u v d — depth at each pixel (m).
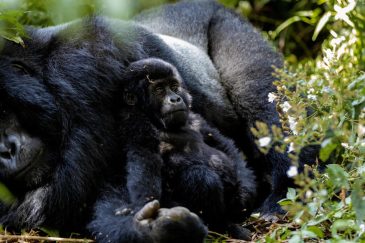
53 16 13.58
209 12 14.82
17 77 10.09
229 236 10.19
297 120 9.43
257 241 9.55
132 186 9.54
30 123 10.07
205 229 8.65
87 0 11.56
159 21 14.71
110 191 10.05
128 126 10.31
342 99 9.38
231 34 13.86
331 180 8.49
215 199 9.95
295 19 16.50
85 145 10.08
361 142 8.93
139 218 8.63
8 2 10.26
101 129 10.29
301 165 11.65
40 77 10.45
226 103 12.80
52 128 10.16
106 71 10.70
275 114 12.22
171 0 16.67
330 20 15.78
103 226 9.45
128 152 9.97
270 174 12.53
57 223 10.04
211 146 11.11
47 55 10.68
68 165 9.99
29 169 9.94
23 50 10.52
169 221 8.38
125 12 8.34
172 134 10.41
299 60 17.31
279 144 11.86
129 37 11.51
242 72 12.99
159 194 9.59
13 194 10.11
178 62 12.24
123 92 10.68
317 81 10.03
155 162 9.80
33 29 11.09
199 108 12.18
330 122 8.99
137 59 11.44
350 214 8.71
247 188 10.79
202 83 12.52
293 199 9.24
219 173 10.37
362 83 9.64
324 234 9.48
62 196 9.95
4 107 9.98
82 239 9.75
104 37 11.00
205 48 14.04
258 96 12.57
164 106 10.36
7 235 9.79
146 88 10.52
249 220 11.14
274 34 16.73
